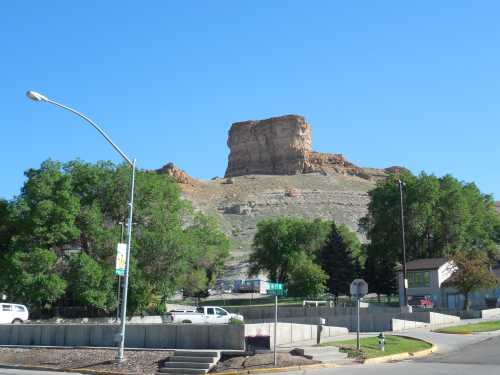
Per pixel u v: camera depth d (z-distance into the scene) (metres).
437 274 66.69
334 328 34.44
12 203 51.59
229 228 187.25
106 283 50.22
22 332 30.97
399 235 85.25
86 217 51.59
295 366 21.48
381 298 93.81
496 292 66.81
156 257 53.38
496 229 97.31
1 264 50.09
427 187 84.69
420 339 30.22
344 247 87.50
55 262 49.97
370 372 19.83
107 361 24.30
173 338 26.52
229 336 25.19
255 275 111.19
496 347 26.91
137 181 55.25
